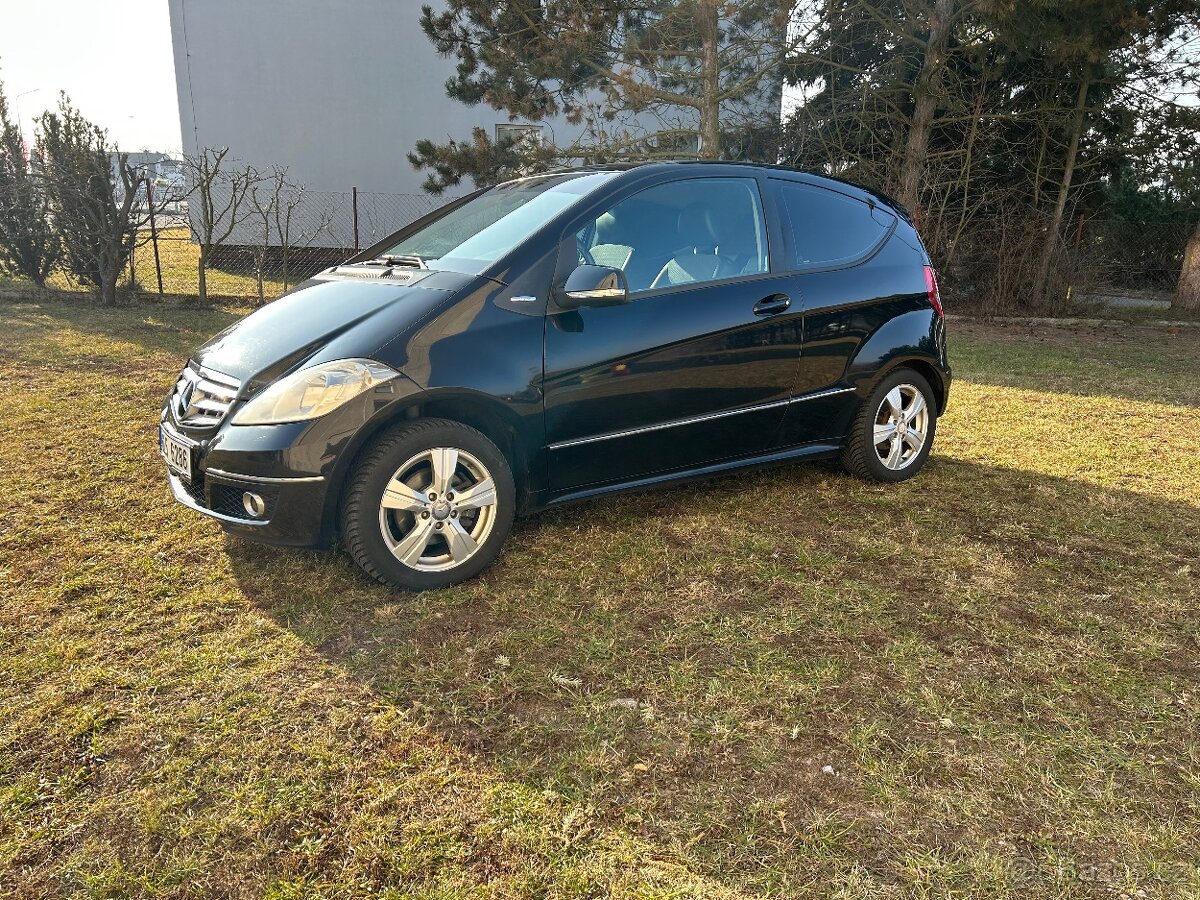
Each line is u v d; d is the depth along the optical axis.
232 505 3.12
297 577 3.34
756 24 13.00
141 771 2.21
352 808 2.09
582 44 12.37
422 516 3.21
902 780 2.22
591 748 2.33
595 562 3.55
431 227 4.21
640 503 4.26
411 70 16.31
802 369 4.15
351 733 2.38
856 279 4.35
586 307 3.51
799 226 4.27
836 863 1.94
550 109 13.45
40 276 11.83
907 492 4.54
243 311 11.55
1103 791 2.19
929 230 14.02
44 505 4.06
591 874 1.90
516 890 1.86
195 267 15.61
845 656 2.84
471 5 12.97
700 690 2.62
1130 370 8.57
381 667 2.72
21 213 11.41
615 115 14.05
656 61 12.91
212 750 2.30
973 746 2.37
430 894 1.84
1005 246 13.88
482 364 3.25
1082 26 11.88
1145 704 2.59
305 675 2.67
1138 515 4.26
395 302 3.34
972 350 9.97
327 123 16.17
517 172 13.41
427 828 2.03
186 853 1.95
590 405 3.52
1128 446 5.56
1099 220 15.76
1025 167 14.95
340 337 3.20
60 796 2.12
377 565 3.15
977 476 4.86
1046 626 3.08
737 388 3.94
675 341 3.69
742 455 4.10
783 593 3.30
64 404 6.01
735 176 4.13
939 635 3.00
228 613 3.06
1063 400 7.01
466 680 2.66
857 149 15.13
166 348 8.40
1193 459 5.26
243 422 3.06
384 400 3.07
